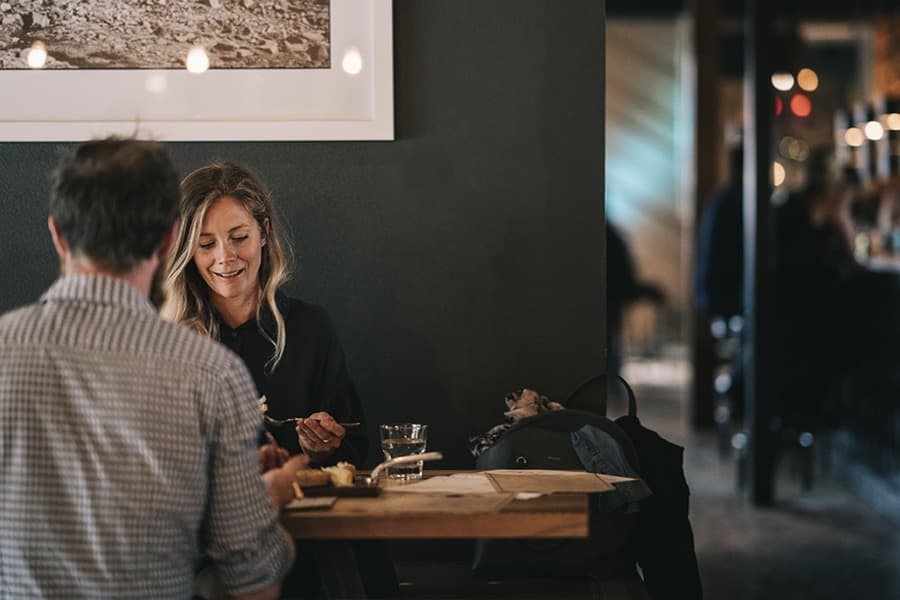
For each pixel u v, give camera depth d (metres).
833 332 6.20
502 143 3.17
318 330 2.87
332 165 3.18
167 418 1.80
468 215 3.18
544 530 2.09
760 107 5.83
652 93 13.15
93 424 1.78
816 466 7.15
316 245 3.19
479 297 3.20
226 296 2.71
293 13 3.11
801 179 9.69
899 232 7.49
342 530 2.08
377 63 3.11
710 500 6.14
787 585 4.55
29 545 1.77
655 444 2.93
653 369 11.73
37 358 1.79
